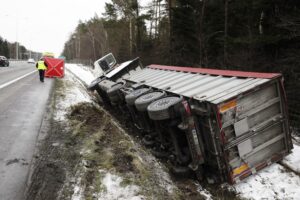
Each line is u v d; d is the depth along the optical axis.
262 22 13.77
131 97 7.40
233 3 17.06
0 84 15.73
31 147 5.81
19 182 4.40
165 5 25.22
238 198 4.82
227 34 16.38
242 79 5.73
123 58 35.22
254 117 5.19
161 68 9.91
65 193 4.18
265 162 5.37
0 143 5.98
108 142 6.36
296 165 5.72
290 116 9.71
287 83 10.66
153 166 5.71
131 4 30.08
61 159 5.27
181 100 5.47
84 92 14.65
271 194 4.86
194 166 5.18
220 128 4.76
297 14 10.86
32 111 8.96
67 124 7.41
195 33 19.23
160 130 6.12
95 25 57.62
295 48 11.45
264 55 13.09
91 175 4.74
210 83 6.21
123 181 4.63
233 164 5.00
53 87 14.91
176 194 4.73
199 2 18.94
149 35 34.25
